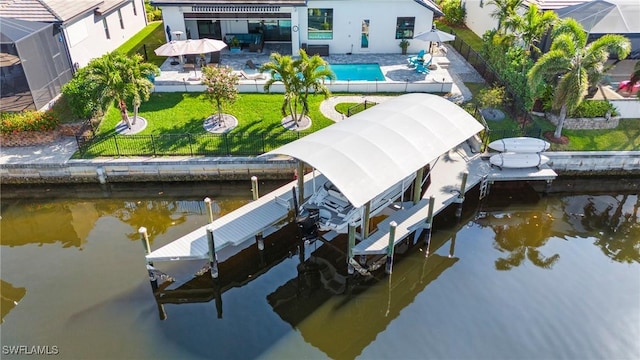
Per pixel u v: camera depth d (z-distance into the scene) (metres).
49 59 25.34
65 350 14.24
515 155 21.23
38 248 18.48
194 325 15.28
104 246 18.56
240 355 14.27
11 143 22.50
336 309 16.06
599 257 18.05
